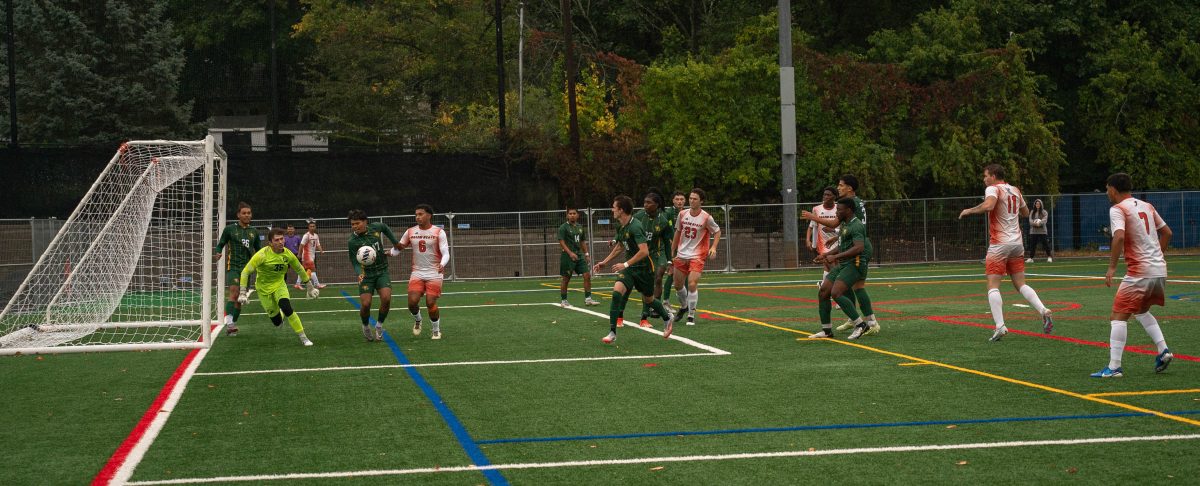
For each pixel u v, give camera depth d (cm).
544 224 2641
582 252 1720
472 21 3841
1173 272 2242
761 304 1662
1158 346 850
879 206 2809
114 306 1438
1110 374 838
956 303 1609
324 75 3888
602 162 2950
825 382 841
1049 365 920
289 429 675
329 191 2650
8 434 672
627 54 4584
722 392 799
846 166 3012
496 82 3891
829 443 612
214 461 583
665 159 3048
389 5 3831
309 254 2259
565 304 1719
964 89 3209
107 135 3353
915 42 3388
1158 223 839
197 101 3819
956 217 2862
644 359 1001
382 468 562
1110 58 3600
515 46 3894
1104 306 1504
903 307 1551
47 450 621
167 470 563
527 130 2797
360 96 3684
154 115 3528
